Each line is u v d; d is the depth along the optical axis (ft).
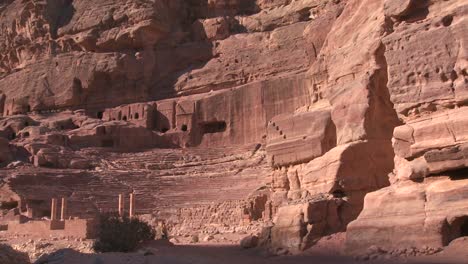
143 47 236.02
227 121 203.10
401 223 59.98
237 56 219.00
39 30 249.55
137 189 174.50
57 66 238.89
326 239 74.13
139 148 208.03
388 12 68.69
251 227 122.83
